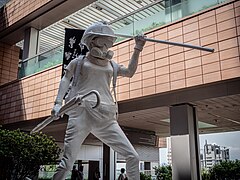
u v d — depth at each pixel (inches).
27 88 583.2
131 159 129.6
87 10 618.5
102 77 141.3
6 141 243.9
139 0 579.8
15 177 248.2
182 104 397.1
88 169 761.0
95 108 133.1
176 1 386.0
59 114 134.5
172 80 365.7
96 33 139.4
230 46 323.3
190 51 355.3
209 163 787.4
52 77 529.7
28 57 642.8
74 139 131.6
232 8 329.1
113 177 553.6
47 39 748.0
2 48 738.8
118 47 425.7
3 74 727.1
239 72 311.6
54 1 564.1
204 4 358.6
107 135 135.5
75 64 144.1
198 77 342.6
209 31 342.6
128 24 428.5
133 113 470.0
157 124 571.8
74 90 139.7
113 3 593.9
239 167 565.3
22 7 639.8
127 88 410.6
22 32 694.5
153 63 388.5
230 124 575.8
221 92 356.5
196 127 402.0
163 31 384.5
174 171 388.8
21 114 582.9
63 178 128.9
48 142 263.9
